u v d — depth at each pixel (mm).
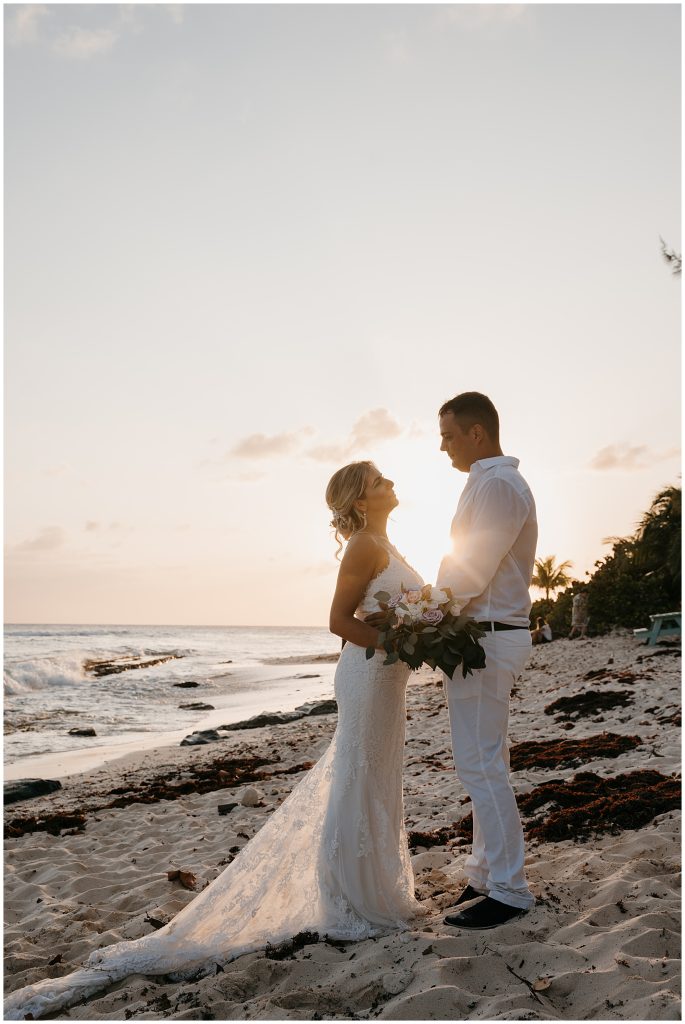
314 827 3832
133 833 7273
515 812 3648
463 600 3684
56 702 25109
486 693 3703
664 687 11258
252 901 3703
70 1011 3215
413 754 9836
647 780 5727
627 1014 2613
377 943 3457
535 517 3859
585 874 4129
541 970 3051
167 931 3643
